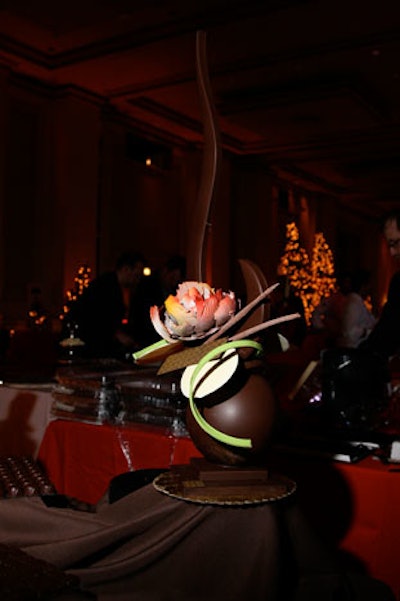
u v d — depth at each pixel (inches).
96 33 306.5
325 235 637.9
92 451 69.0
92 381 70.9
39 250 377.1
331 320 225.1
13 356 183.0
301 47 307.4
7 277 362.6
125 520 44.5
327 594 40.8
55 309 370.6
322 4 263.7
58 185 374.3
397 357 122.9
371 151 480.7
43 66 341.1
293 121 405.7
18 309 365.1
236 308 43.1
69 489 71.2
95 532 41.1
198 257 48.7
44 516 46.8
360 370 59.4
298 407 72.4
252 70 334.3
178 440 62.1
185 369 42.9
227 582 39.1
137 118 422.0
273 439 42.4
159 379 66.0
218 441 41.3
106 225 415.5
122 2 273.3
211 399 40.8
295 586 41.3
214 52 317.1
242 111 386.0
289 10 270.1
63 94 370.9
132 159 441.4
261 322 42.7
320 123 409.7
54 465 72.9
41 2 275.7
